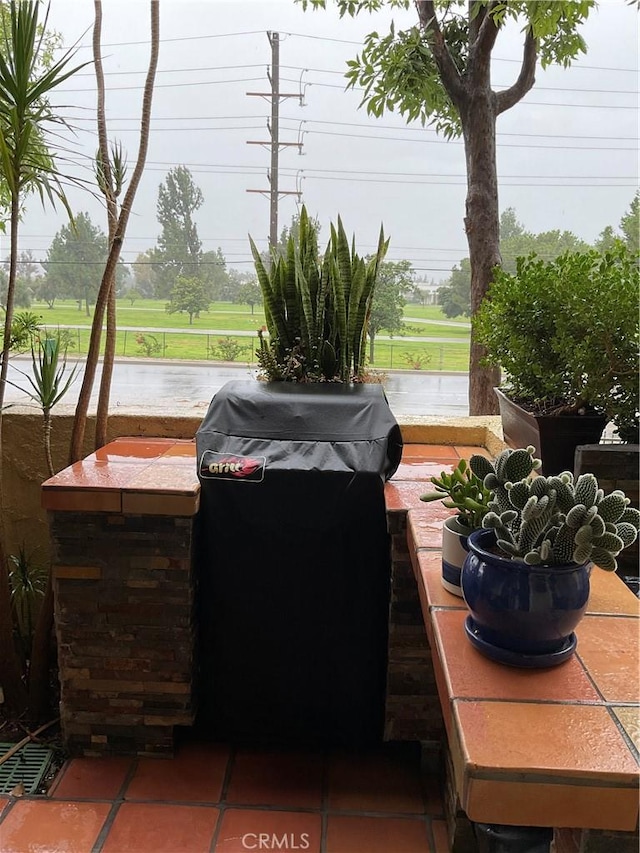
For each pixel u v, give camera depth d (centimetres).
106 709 186
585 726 84
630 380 169
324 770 187
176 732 192
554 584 93
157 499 171
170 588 177
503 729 83
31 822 166
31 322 211
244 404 190
